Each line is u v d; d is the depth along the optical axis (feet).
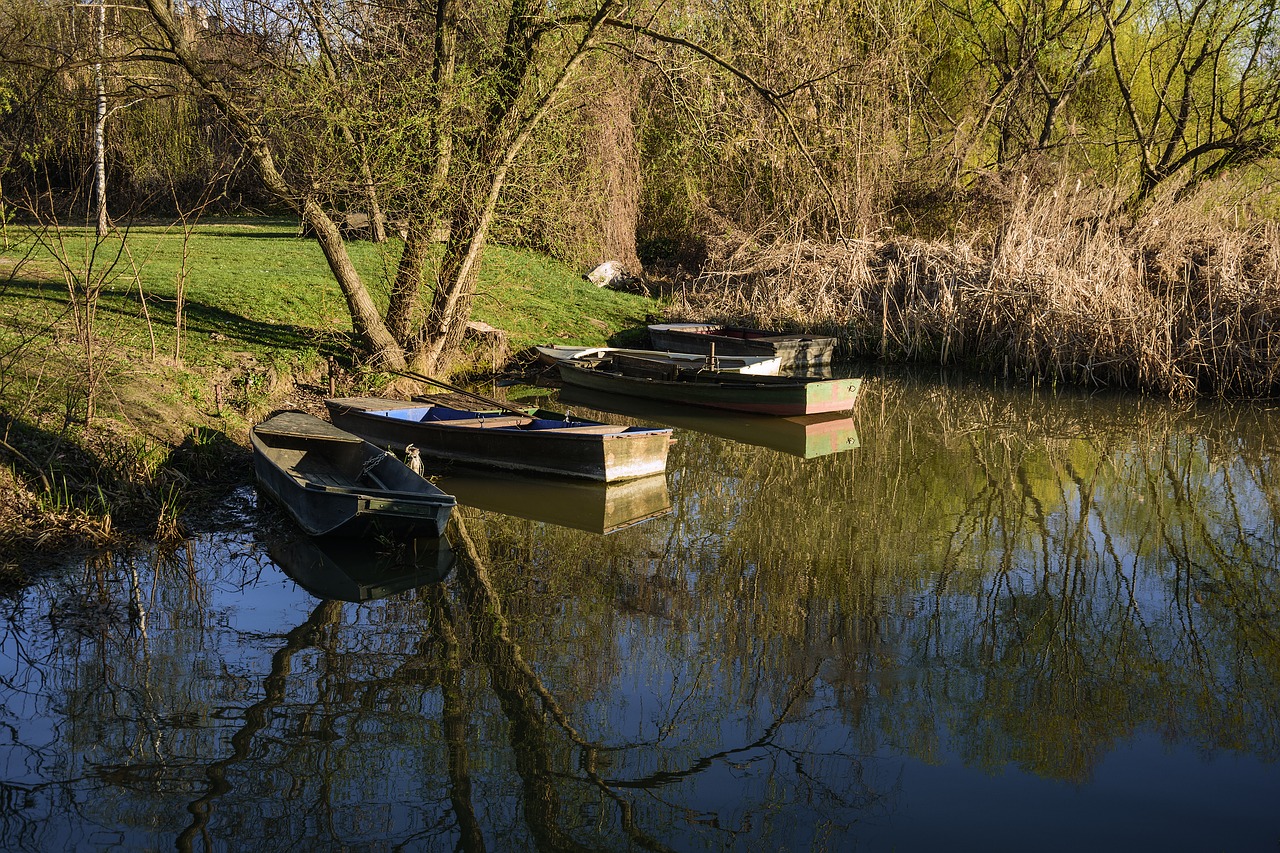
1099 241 59.16
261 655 21.89
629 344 64.34
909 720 19.88
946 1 91.09
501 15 43.45
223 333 46.11
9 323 38.86
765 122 71.77
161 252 65.36
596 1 43.86
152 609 23.70
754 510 34.12
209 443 32.96
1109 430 46.34
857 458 41.52
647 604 25.62
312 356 45.52
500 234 46.44
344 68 40.24
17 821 15.65
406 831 16.06
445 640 23.12
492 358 55.83
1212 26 77.25
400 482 30.22
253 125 38.58
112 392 32.19
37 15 38.55
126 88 40.29
